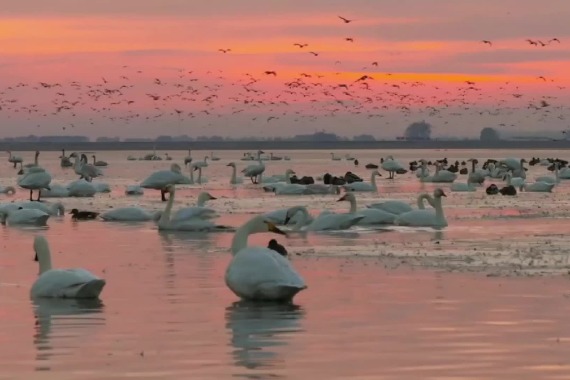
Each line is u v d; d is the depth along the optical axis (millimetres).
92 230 38531
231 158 197875
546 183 69188
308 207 51812
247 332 17312
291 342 16469
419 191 69125
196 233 37125
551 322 18094
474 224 40500
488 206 52562
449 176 85812
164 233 37188
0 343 16516
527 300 20453
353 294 21359
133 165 140250
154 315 19016
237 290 20531
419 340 16562
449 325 17844
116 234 36719
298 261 27344
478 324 17922
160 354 15664
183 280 23828
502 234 35688
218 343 16438
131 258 28609
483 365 14844
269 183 72625
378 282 23156
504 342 16391
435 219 39156
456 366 14797
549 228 38344
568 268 25562
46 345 16375
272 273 20281
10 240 34219
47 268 22562
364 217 38938
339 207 51719
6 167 132375
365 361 15117
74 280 20953
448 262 26969
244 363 15047
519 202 56156
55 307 19953
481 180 78688
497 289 21969
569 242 32469
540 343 16312
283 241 33250
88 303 20453
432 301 20406
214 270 25734
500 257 28094
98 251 30594
